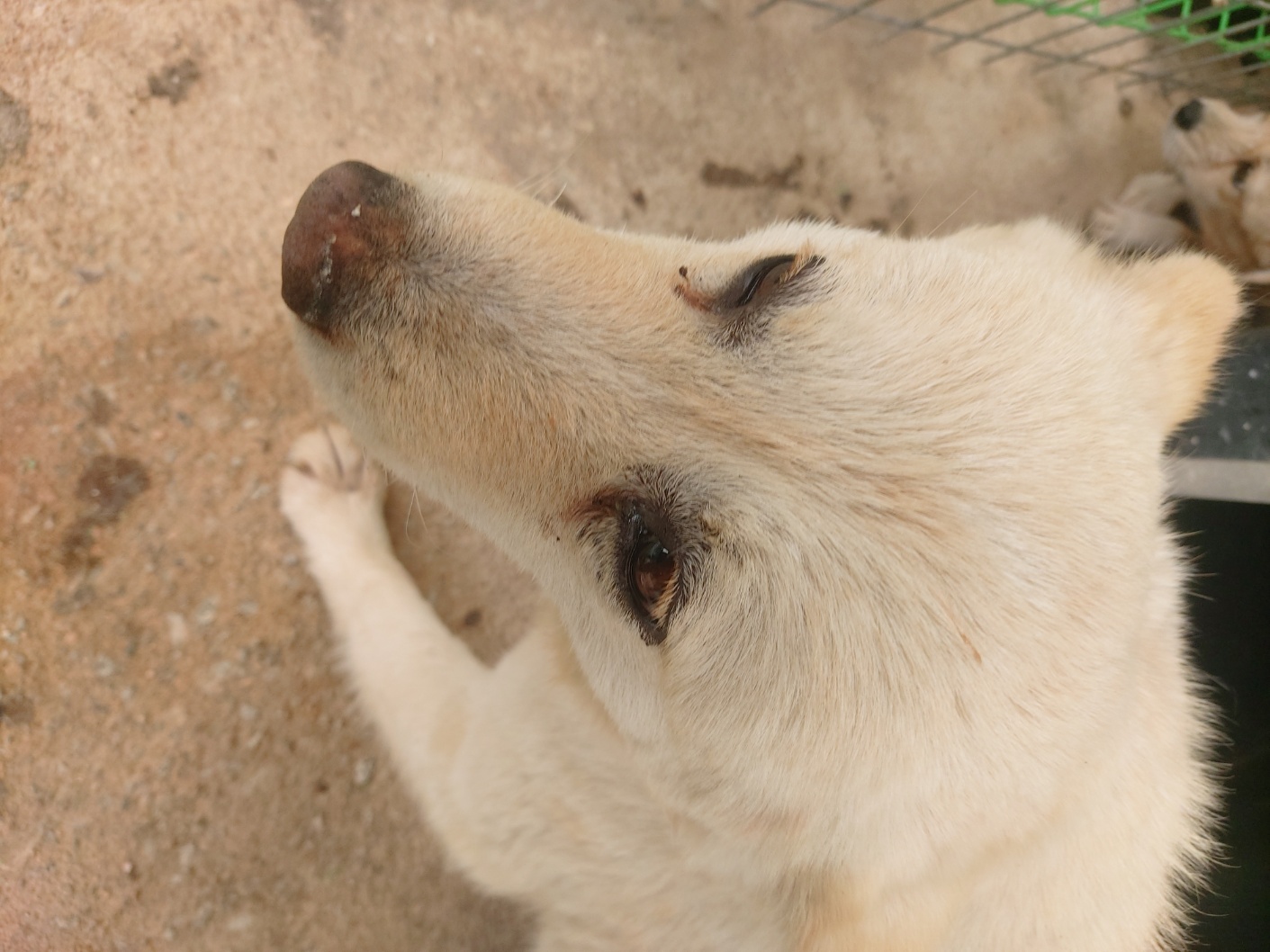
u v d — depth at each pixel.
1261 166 0.49
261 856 0.34
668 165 0.41
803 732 0.21
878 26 0.45
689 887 0.28
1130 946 0.28
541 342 0.23
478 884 0.33
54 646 0.31
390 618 0.33
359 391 0.24
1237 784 0.37
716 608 0.22
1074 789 0.24
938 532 0.21
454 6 0.37
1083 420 0.22
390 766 0.35
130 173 0.32
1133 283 0.28
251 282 0.34
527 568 0.26
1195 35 0.54
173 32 0.33
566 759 0.30
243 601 0.34
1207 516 0.38
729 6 0.42
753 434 0.22
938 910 0.23
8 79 0.31
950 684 0.21
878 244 0.26
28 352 0.31
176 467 0.33
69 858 0.32
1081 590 0.22
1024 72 0.49
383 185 0.23
